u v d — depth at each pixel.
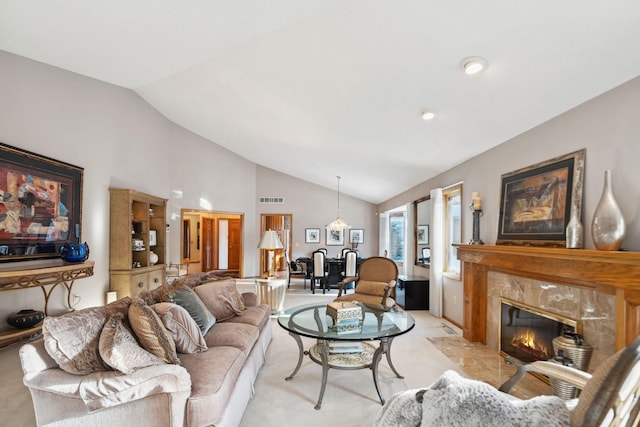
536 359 2.89
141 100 5.87
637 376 1.04
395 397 1.53
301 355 2.88
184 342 2.17
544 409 1.11
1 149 3.22
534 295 2.91
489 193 3.74
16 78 3.45
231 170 9.01
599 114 2.31
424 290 5.55
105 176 4.81
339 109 3.80
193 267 10.34
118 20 2.67
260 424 2.20
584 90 2.33
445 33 2.15
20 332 3.20
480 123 3.22
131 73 4.01
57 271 3.46
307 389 2.68
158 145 6.61
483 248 3.37
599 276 2.04
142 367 1.71
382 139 4.41
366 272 4.71
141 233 5.54
